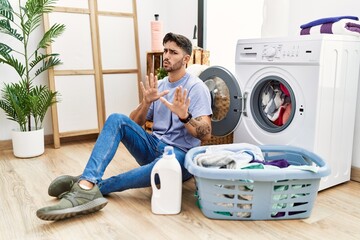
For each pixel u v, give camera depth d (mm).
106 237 1453
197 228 1529
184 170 1852
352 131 2066
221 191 1553
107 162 1701
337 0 2133
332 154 1956
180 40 1824
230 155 1672
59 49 2977
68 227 1536
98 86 3188
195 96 1820
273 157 1943
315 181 1562
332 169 1984
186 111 1666
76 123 3107
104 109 3244
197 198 1769
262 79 2055
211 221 1597
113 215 1652
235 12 2912
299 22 2357
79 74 3086
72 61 3051
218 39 3146
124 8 3320
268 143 2062
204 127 1751
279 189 1541
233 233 1486
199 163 1662
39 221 1593
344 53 1880
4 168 2414
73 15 3029
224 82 2219
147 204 1780
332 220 1616
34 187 2033
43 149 2783
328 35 1767
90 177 1628
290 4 2396
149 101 1865
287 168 1514
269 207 1565
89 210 1592
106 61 3236
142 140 1856
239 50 2170
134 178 1765
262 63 2029
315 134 1811
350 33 1896
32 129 2838
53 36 2758
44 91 2750
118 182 1799
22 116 2639
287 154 1906
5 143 2939
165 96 1946
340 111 1939
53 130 2971
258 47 2049
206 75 2309
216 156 1678
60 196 1837
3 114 2910
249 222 1588
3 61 2645
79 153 2822
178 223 1576
